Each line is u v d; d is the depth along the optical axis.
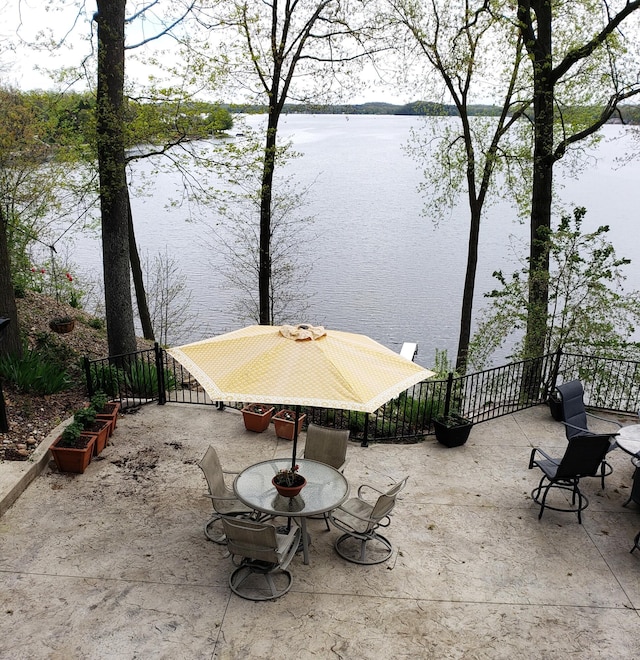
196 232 43.75
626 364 10.39
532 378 10.64
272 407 9.32
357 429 9.27
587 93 12.74
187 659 4.78
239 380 5.27
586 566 6.17
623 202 61.81
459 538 6.58
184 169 12.21
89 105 11.52
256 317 18.83
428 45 13.26
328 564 6.08
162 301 21.80
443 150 14.99
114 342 12.11
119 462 7.91
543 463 7.47
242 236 19.88
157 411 9.60
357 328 26.77
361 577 5.89
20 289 13.99
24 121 11.66
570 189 73.88
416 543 6.47
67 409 9.02
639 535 6.35
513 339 18.09
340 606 5.46
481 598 5.63
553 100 12.66
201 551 6.18
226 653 4.86
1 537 6.22
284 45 12.86
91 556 5.99
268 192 13.95
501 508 7.21
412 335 26.23
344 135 190.38
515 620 5.36
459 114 14.10
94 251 36.97
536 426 9.65
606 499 7.52
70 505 6.87
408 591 5.70
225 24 12.06
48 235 15.02
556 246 10.34
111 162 11.02
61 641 4.90
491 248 44.97
